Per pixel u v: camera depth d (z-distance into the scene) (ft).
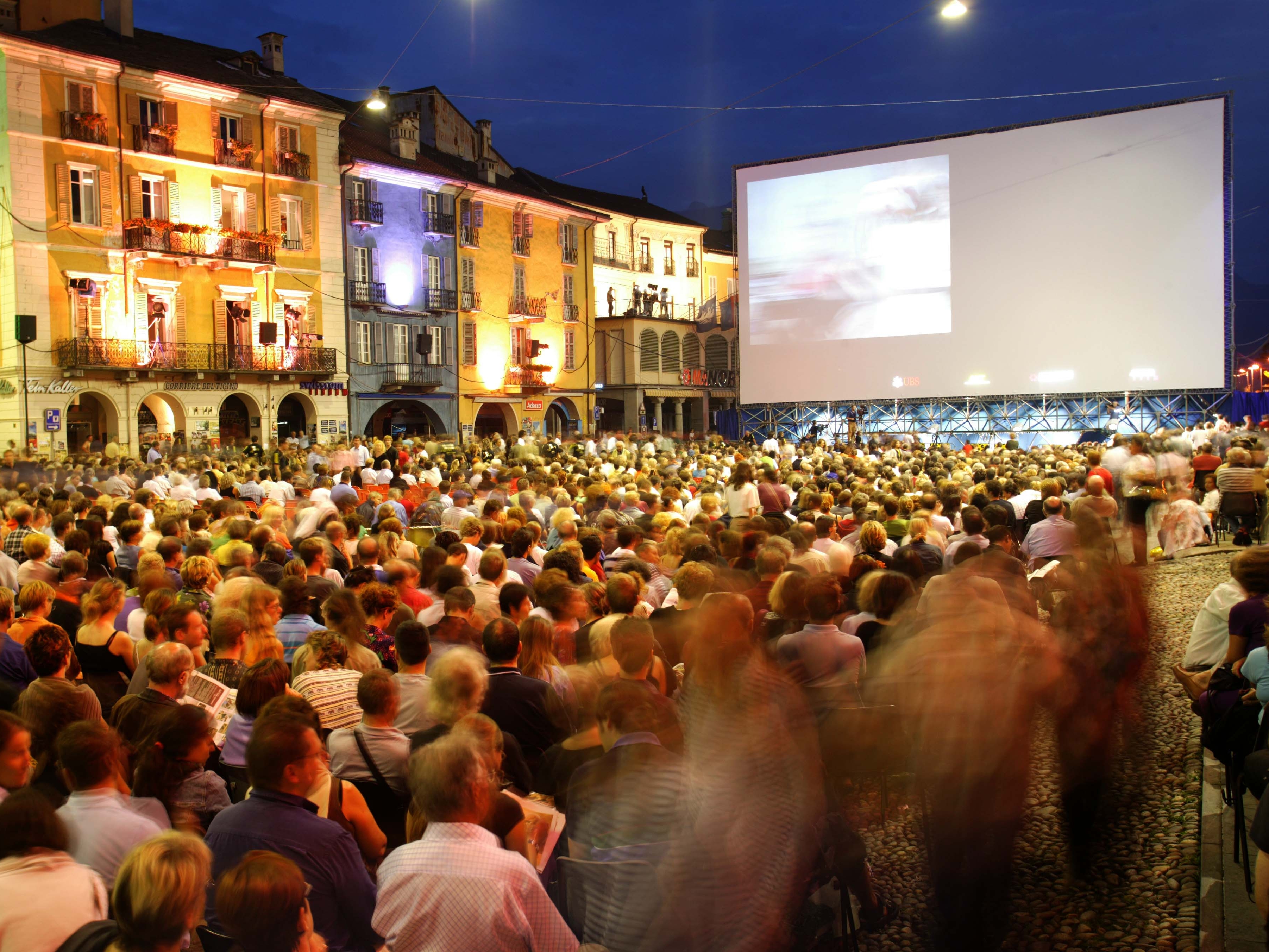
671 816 11.28
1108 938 15.30
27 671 18.79
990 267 123.65
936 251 126.21
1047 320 121.39
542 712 16.58
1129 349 118.01
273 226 116.57
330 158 122.42
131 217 103.76
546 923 10.41
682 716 12.68
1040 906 16.35
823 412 144.97
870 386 130.52
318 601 23.72
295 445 96.53
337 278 123.54
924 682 15.14
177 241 106.42
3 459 70.54
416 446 96.78
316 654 16.96
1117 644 18.60
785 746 12.60
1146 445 58.39
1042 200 120.78
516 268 150.61
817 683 17.71
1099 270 118.73
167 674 15.31
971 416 134.21
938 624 15.47
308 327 120.16
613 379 172.76
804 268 132.98
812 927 14.14
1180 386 116.06
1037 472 53.67
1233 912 15.62
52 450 89.92
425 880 10.20
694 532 27.22
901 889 17.03
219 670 17.79
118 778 12.26
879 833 19.11
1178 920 15.61
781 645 17.98
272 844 11.40
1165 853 17.94
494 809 12.51
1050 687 15.96
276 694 15.23
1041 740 23.16
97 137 99.96
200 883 8.93
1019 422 131.34
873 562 24.36
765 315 135.44
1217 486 57.26
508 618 17.75
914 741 15.37
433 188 136.26
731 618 13.01
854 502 35.22
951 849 14.51
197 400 109.09
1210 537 56.70
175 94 107.04
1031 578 34.01
